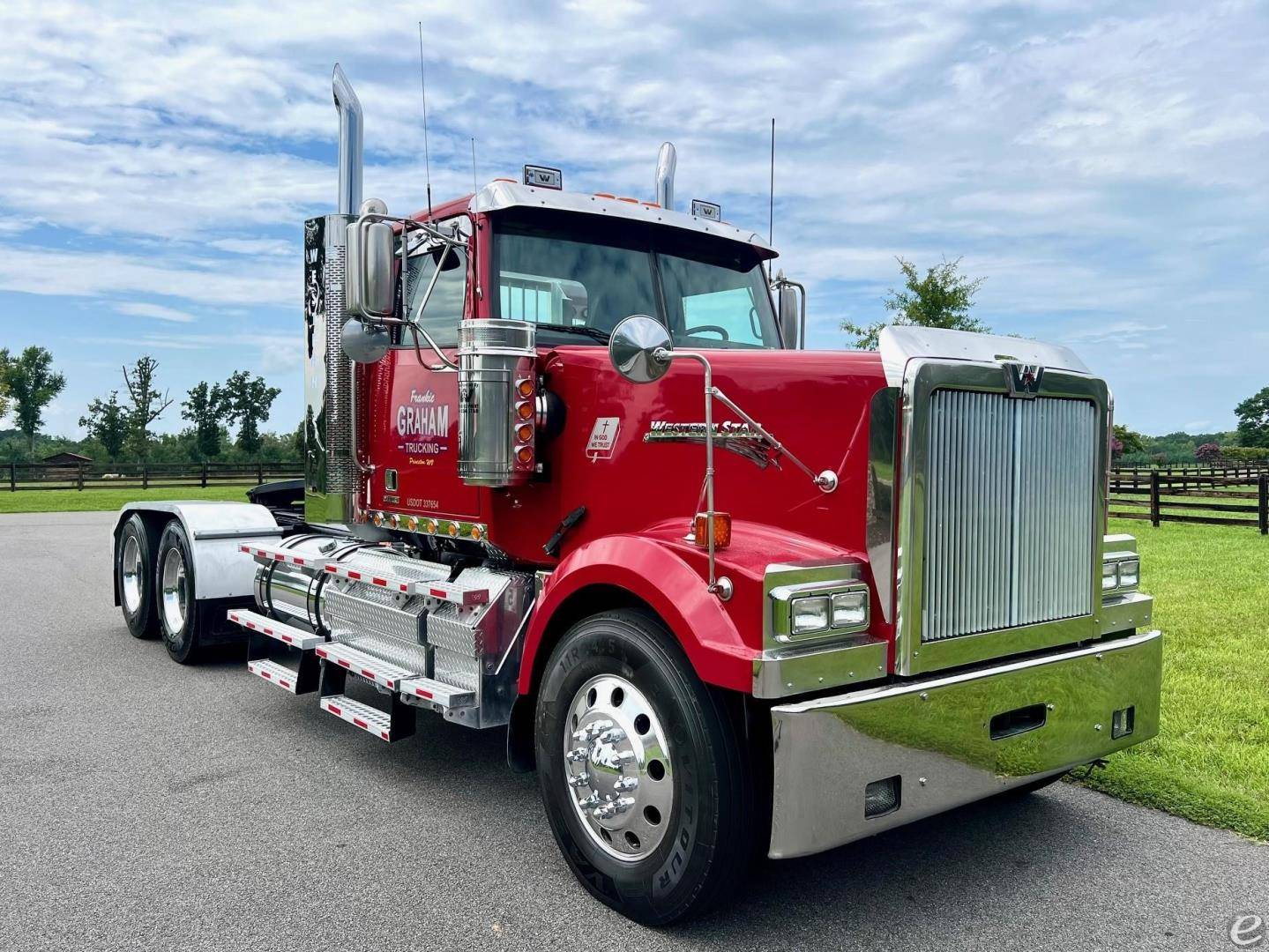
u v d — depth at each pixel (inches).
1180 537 551.2
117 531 303.6
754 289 190.7
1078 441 135.6
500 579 160.9
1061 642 134.0
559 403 154.5
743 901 127.1
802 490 125.3
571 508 152.4
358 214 198.5
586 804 127.0
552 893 129.2
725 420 132.1
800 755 106.4
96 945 114.2
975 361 121.1
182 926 119.0
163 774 175.2
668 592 116.7
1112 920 121.3
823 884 132.0
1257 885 131.2
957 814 158.4
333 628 196.1
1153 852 142.6
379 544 208.1
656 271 175.6
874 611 118.2
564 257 167.0
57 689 235.8
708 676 110.0
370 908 124.3
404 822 153.3
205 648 253.9
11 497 1097.4
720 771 111.9
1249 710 202.5
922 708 115.3
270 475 1438.2
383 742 195.0
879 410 117.0
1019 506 127.8
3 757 184.4
